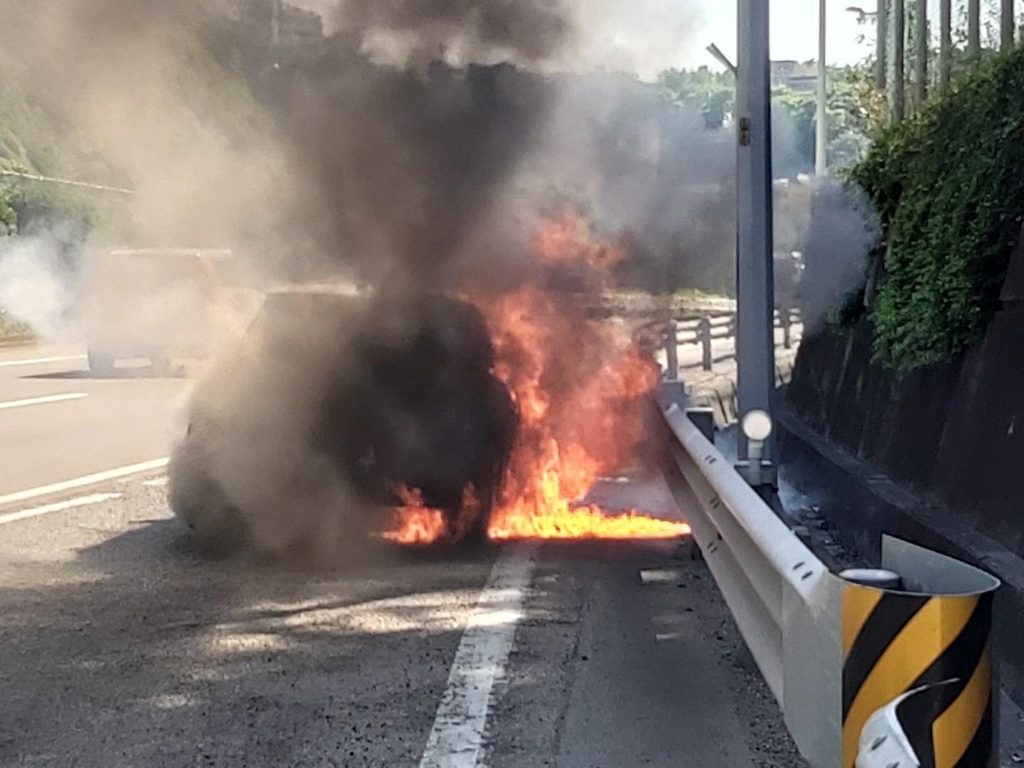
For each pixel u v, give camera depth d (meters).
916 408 10.34
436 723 6.14
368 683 6.71
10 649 7.32
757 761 5.68
